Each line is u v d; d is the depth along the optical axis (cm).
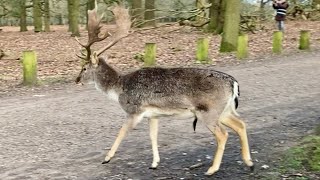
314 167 601
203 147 730
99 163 668
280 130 798
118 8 780
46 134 823
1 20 5200
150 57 1511
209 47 1925
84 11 3969
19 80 1369
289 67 1434
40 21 3638
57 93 1184
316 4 3095
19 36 3108
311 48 1841
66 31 3672
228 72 1376
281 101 1011
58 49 2195
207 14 2903
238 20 1780
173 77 607
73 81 1334
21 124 894
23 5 3688
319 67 1420
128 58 1736
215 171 605
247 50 1659
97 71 672
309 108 942
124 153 710
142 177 610
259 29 2508
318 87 1145
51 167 656
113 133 820
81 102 1070
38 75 1441
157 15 3161
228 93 588
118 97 650
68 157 698
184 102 600
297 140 734
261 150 695
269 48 1856
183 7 2931
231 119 611
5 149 743
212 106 588
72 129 851
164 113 618
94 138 793
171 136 791
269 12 2850
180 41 2200
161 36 2450
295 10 3056
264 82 1216
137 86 628
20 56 1883
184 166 647
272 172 602
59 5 4472
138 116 635
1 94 1191
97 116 941
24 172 639
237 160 659
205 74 594
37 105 1053
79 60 1761
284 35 2241
